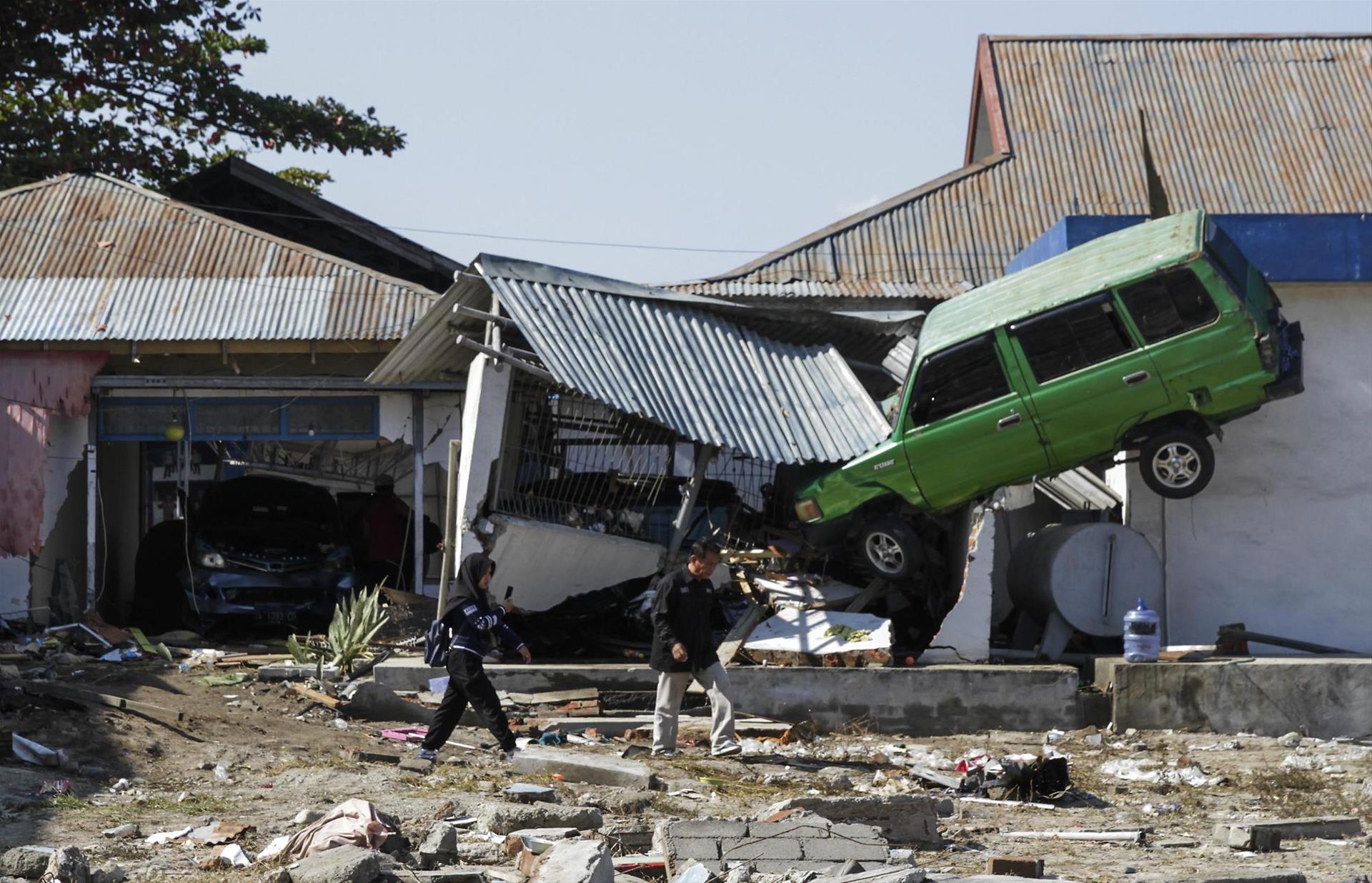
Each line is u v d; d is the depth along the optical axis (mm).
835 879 6281
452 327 15227
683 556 14430
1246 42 27422
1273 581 14664
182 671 13859
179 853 6953
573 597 14648
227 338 18062
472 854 7004
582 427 14320
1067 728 12539
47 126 29172
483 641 10188
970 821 8859
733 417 13938
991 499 13625
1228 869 7301
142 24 29047
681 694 10688
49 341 18047
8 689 10539
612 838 7332
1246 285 13336
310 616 17359
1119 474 15242
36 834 7172
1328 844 8227
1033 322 13141
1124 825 8812
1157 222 13594
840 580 14500
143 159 29594
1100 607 13438
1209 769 10945
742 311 14852
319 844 6695
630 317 14281
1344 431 14773
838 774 9859
